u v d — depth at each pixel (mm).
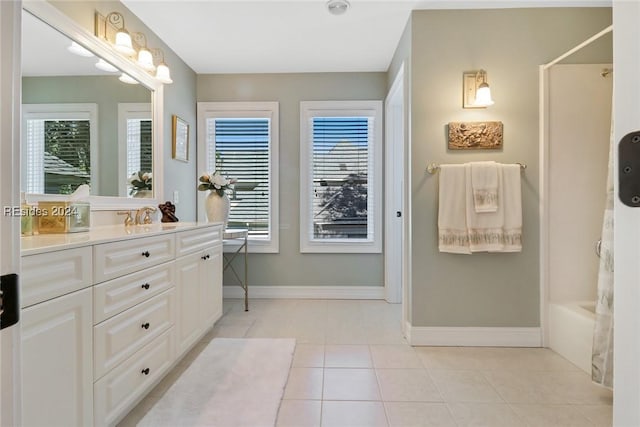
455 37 2334
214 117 3480
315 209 3533
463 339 2359
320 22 2500
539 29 2326
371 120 3477
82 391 1206
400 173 3363
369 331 2619
